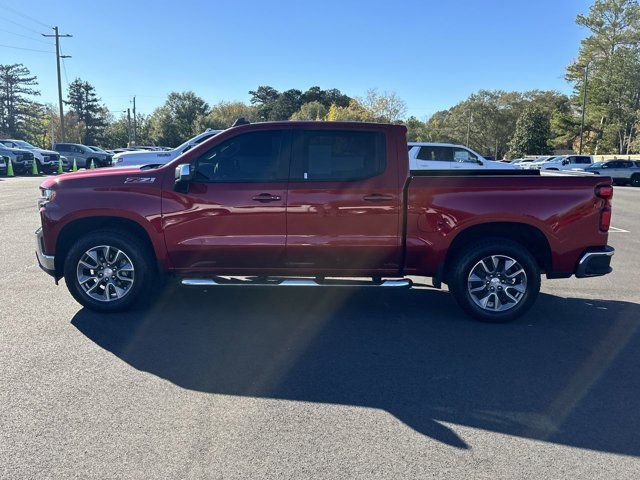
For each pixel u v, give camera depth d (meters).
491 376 4.19
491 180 5.35
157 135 94.19
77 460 2.94
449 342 4.94
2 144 28.86
